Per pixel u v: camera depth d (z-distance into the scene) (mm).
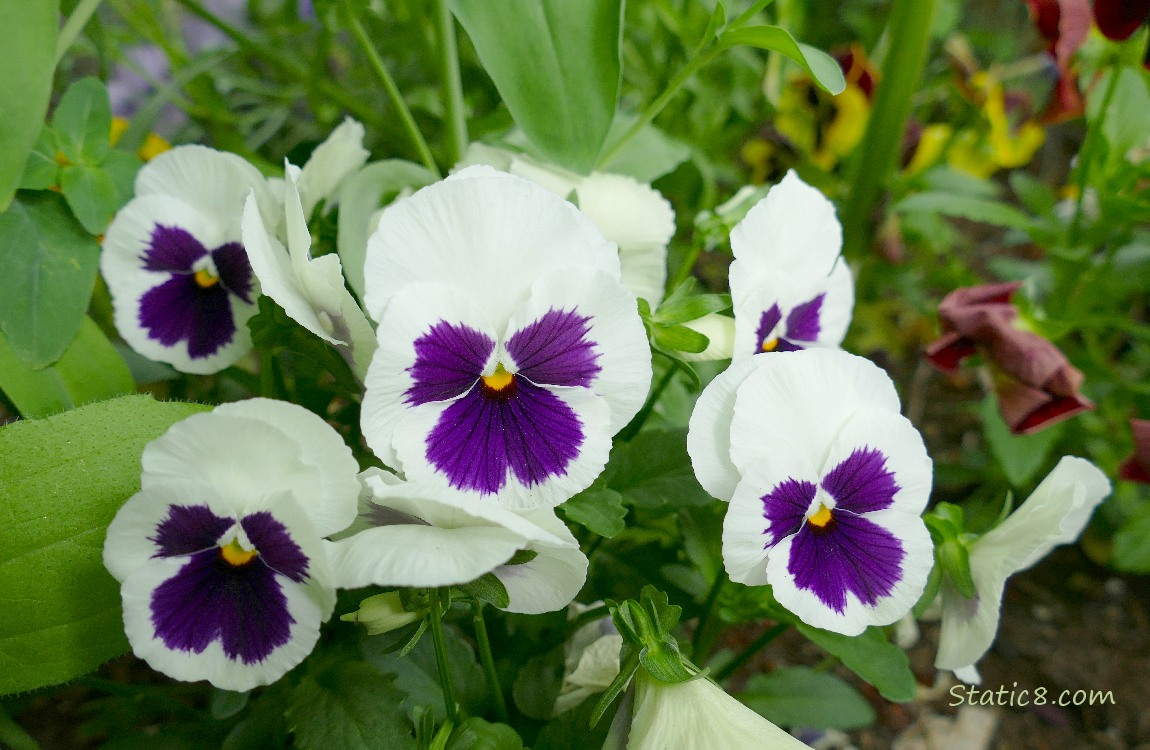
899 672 241
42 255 247
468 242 192
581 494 226
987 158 528
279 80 462
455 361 196
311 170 261
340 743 223
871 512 222
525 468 199
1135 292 508
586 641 266
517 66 237
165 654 199
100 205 249
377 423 193
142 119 340
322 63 370
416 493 183
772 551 209
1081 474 233
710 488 215
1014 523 238
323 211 284
